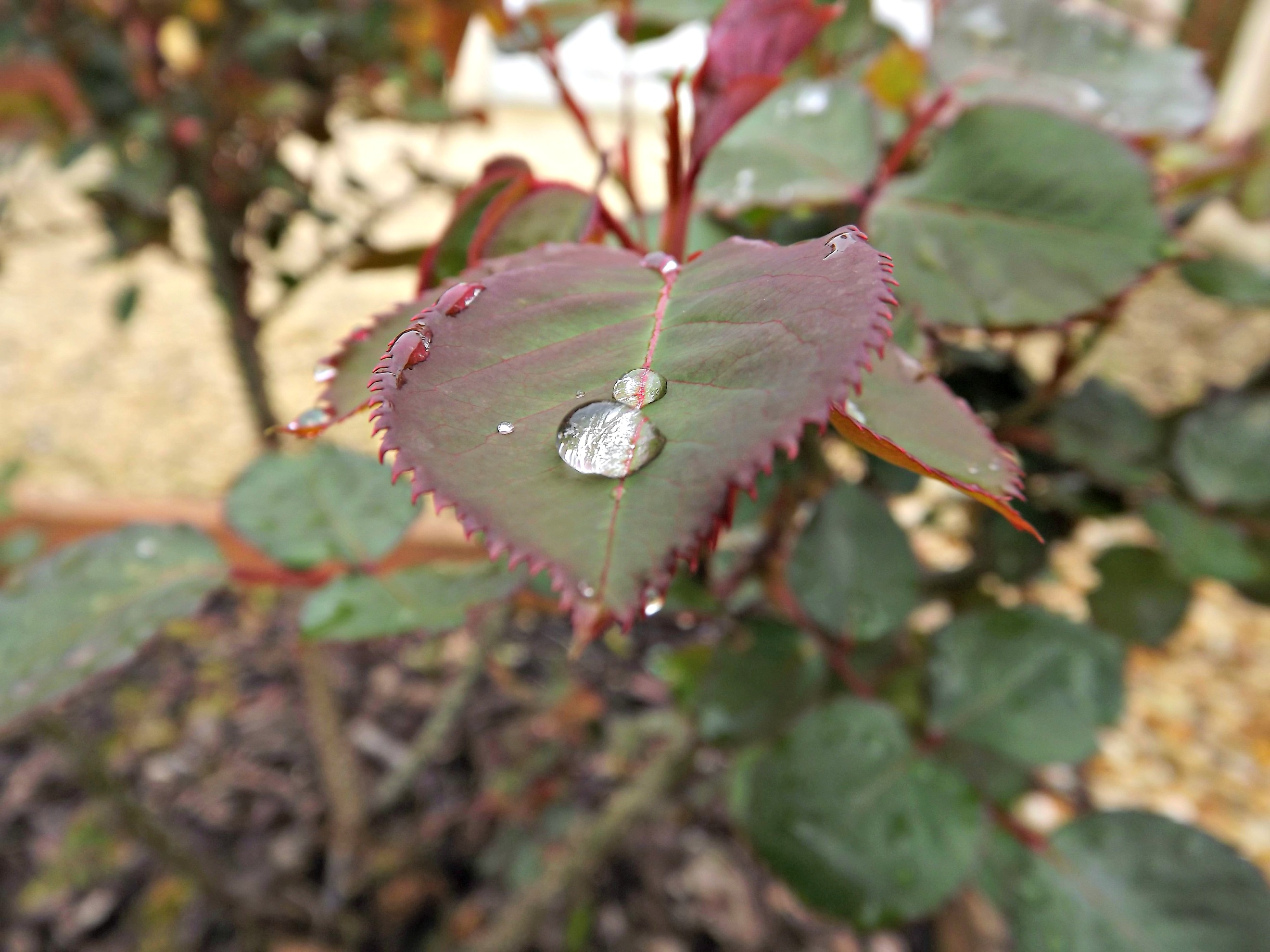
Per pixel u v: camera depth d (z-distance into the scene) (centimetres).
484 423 5
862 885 12
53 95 23
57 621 12
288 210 28
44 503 33
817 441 16
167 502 32
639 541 5
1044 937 13
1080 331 17
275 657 41
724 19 10
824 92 12
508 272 6
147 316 71
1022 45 13
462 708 38
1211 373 63
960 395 17
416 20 23
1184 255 10
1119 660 15
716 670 15
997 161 11
